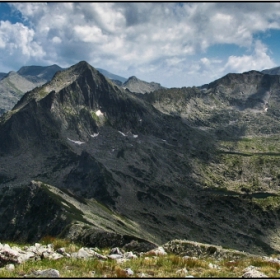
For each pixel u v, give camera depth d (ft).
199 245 106.22
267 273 77.15
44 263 75.87
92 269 72.90
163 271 74.79
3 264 74.23
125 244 125.18
